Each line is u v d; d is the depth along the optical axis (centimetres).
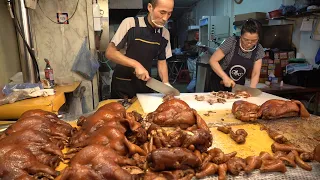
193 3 1087
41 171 108
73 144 137
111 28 636
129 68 279
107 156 112
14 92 213
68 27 326
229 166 117
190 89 701
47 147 125
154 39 269
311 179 115
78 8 323
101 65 445
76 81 338
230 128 163
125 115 156
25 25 256
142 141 139
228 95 260
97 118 146
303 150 132
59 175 107
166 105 175
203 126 158
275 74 467
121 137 128
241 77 314
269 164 119
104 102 237
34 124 142
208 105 227
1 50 276
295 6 445
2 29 282
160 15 243
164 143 130
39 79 282
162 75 297
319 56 414
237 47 292
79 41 332
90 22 328
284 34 499
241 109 194
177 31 1436
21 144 122
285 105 187
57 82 311
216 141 151
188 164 114
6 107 198
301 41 467
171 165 112
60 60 333
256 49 293
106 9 378
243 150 140
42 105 202
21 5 250
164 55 293
